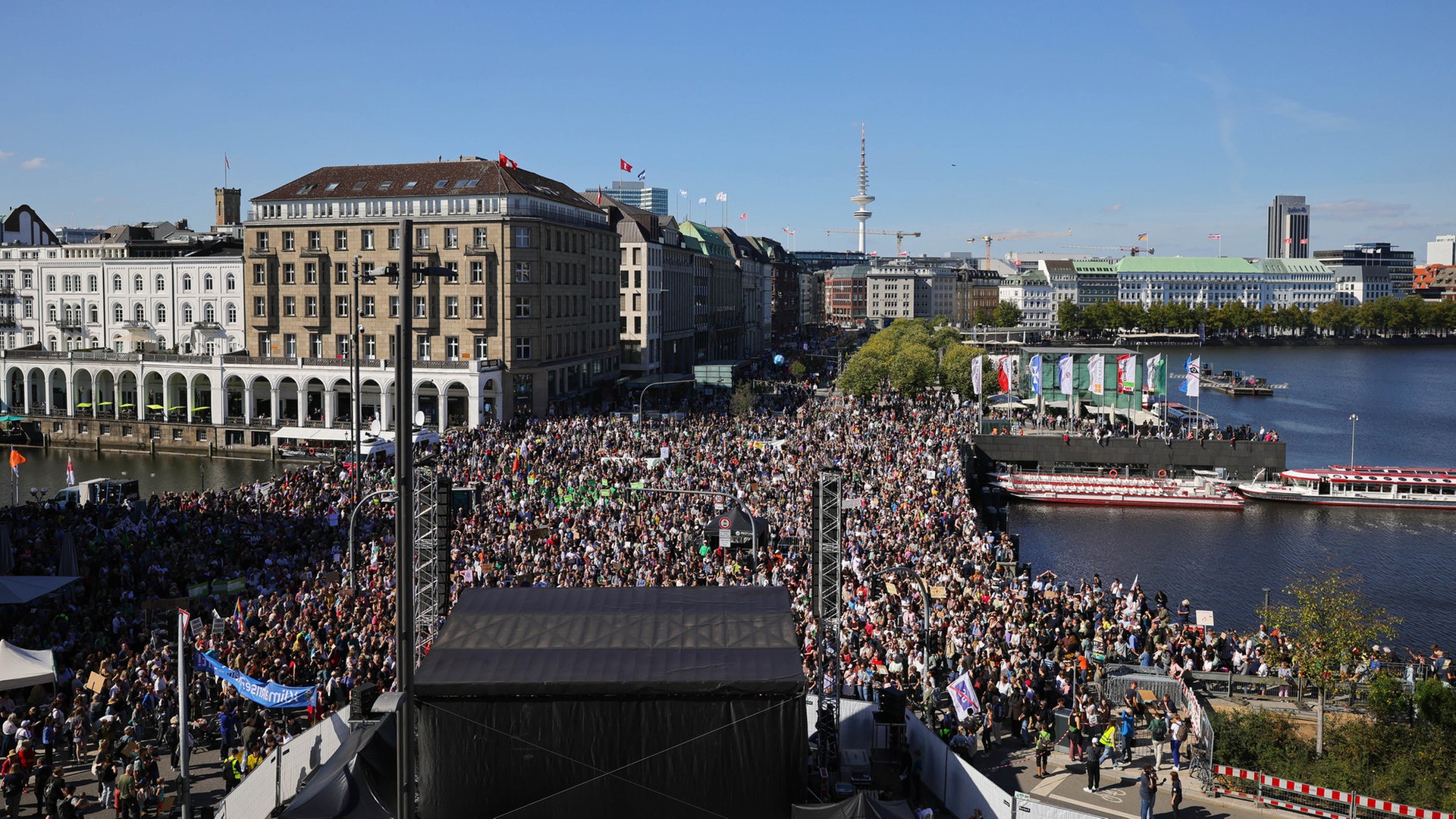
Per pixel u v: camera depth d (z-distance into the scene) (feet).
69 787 106.01
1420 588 272.31
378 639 141.79
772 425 377.09
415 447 287.69
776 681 94.53
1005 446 417.49
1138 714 140.36
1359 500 378.94
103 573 177.37
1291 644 140.97
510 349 427.74
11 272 515.91
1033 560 298.97
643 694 94.53
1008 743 133.69
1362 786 118.01
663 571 172.86
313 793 90.68
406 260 71.41
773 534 212.23
